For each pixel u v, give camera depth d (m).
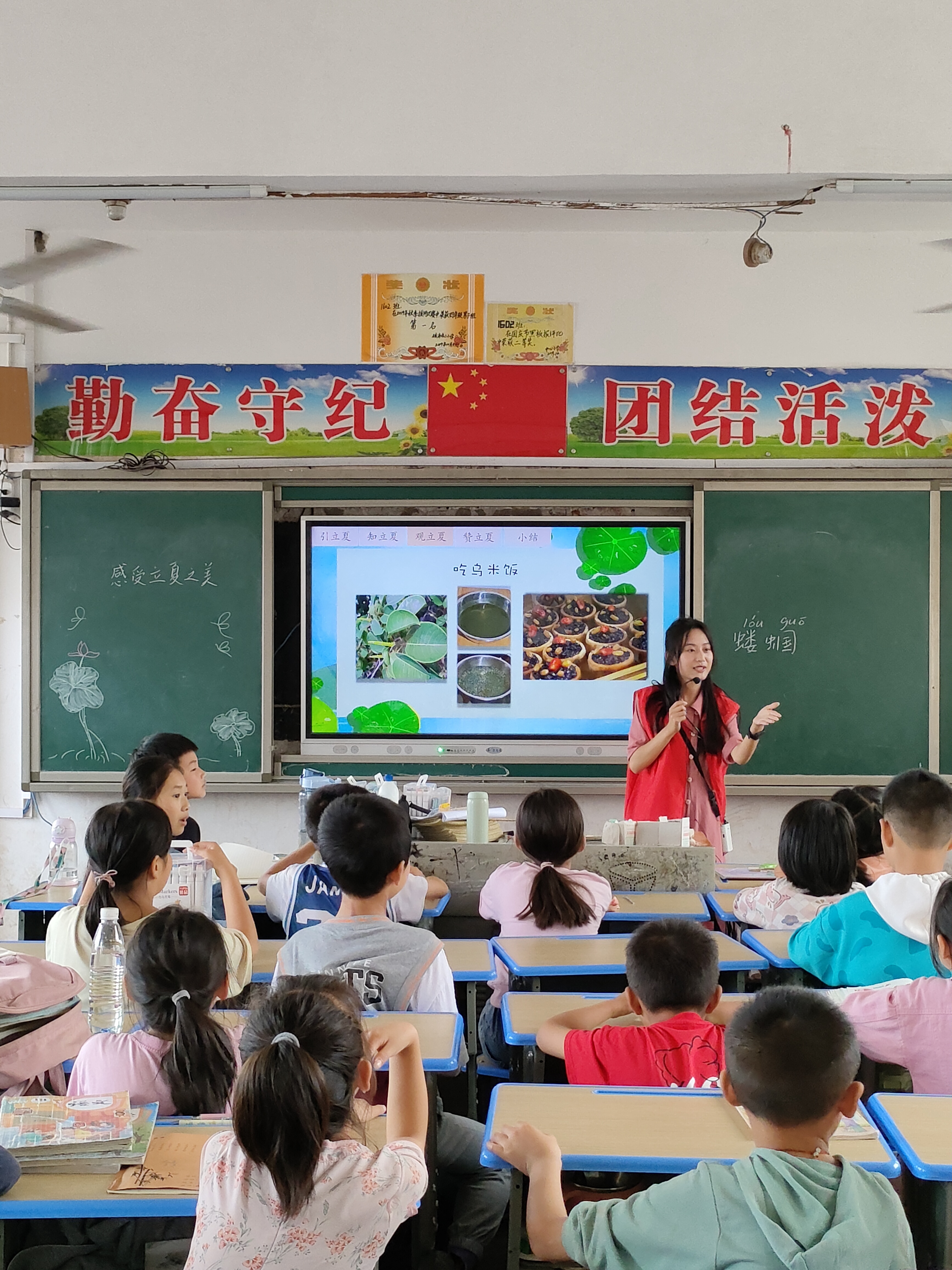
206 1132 1.52
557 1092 1.65
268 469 4.81
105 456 4.83
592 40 3.73
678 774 3.98
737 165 3.88
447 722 4.85
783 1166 1.14
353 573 4.85
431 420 4.80
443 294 4.77
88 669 4.86
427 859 3.13
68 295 4.79
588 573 4.82
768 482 4.78
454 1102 2.64
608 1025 2.00
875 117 3.77
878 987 1.86
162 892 2.59
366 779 4.77
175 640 4.86
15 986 1.76
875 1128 1.50
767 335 4.77
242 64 3.78
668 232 4.73
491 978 2.30
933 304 4.75
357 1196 1.22
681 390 4.78
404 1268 2.09
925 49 3.65
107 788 4.84
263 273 4.78
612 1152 1.44
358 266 4.77
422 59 3.77
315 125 3.85
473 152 3.88
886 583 4.79
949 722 4.78
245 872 3.67
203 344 4.80
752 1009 1.23
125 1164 1.42
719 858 3.97
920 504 4.77
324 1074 1.25
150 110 3.84
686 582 4.82
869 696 4.79
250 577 4.84
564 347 4.77
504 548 4.83
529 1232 1.32
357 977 1.97
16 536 4.98
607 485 4.80
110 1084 1.63
